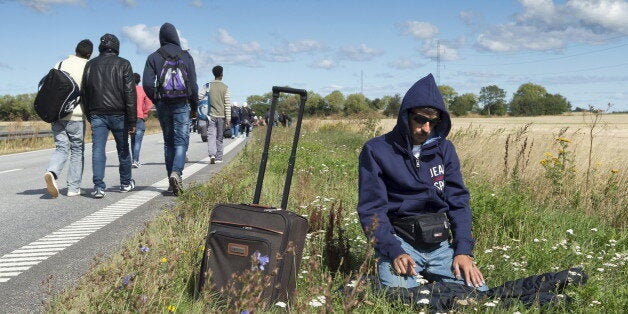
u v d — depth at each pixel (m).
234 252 3.50
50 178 8.50
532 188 8.44
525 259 4.86
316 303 3.19
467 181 8.44
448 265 4.05
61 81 8.33
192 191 6.73
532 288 3.76
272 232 3.48
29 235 6.25
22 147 23.30
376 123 30.72
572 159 8.93
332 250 4.53
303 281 4.07
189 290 3.85
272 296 3.42
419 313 3.45
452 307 3.49
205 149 21.66
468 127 13.82
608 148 10.51
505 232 5.72
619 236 6.03
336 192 7.58
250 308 2.97
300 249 3.73
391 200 4.19
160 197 8.83
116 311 3.15
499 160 10.50
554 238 5.72
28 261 5.16
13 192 9.63
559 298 3.66
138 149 14.05
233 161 13.71
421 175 4.14
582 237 5.86
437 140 4.19
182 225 5.55
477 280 3.89
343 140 24.02
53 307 3.60
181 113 8.54
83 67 8.70
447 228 4.06
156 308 3.24
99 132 8.66
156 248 4.59
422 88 4.05
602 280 4.30
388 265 3.95
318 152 14.79
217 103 14.57
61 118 8.59
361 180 4.16
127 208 7.83
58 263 5.09
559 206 7.78
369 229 3.71
